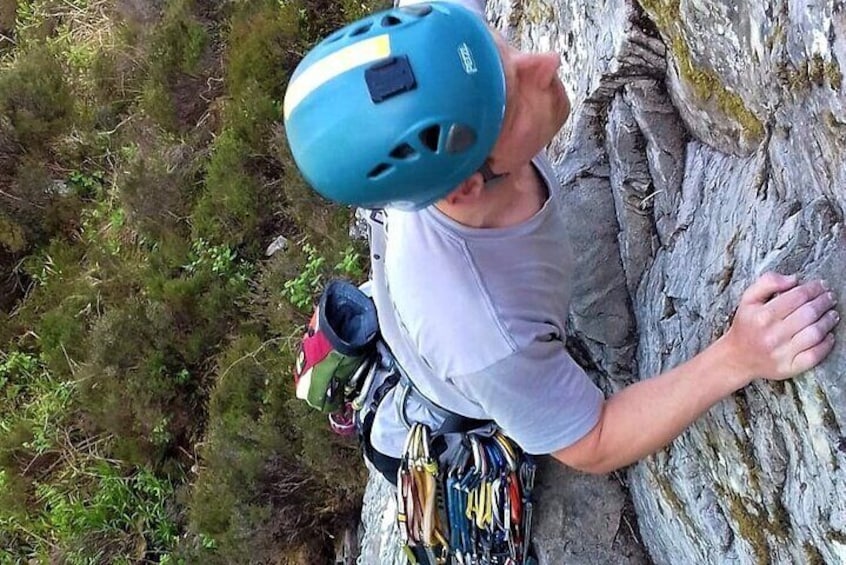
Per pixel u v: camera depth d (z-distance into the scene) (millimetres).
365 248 5262
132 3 7902
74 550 6180
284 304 5422
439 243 1498
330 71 1269
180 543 5750
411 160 1262
